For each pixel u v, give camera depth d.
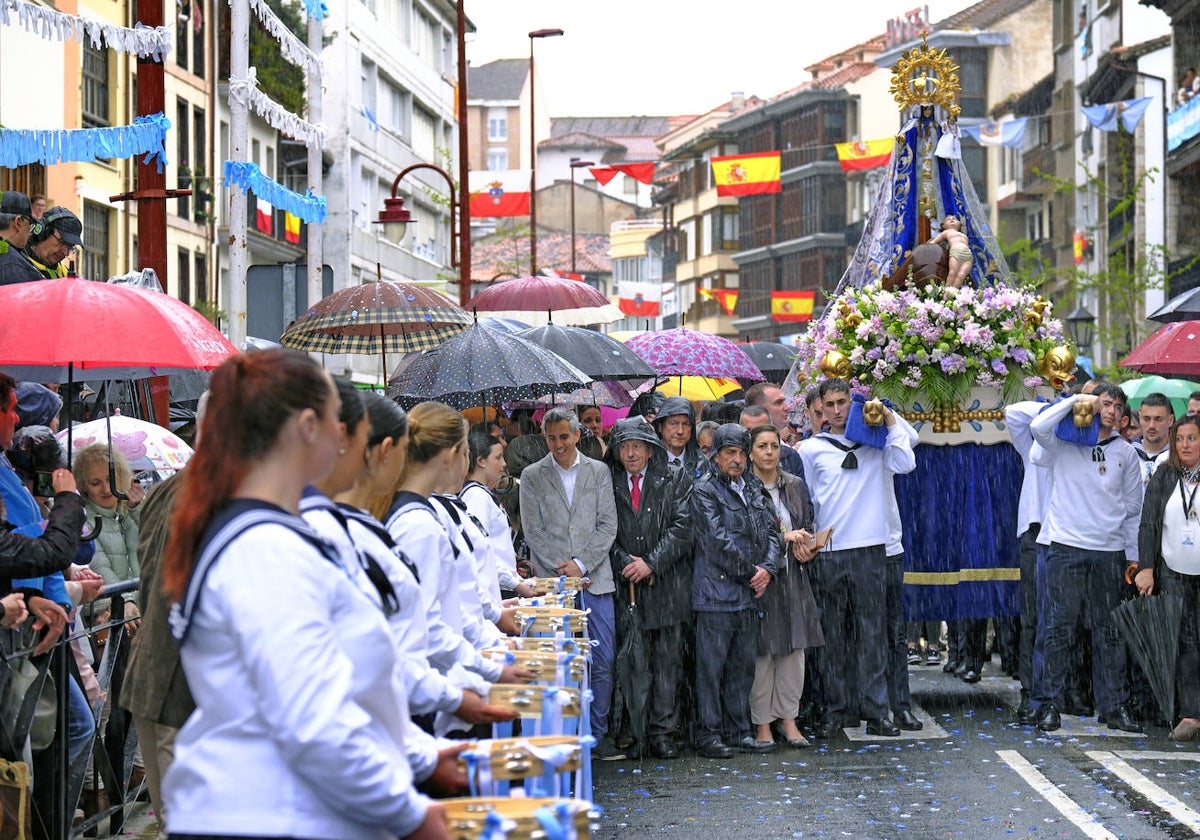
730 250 101.56
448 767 4.08
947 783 9.95
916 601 12.83
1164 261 48.22
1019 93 78.69
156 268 11.95
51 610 7.13
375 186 56.09
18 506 7.65
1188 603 11.55
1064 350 12.70
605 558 11.20
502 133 127.25
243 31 14.73
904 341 12.67
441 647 5.87
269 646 3.54
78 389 12.17
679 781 10.23
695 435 13.26
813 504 11.83
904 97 14.31
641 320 96.25
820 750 11.30
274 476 3.73
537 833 3.53
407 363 14.89
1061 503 11.95
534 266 42.22
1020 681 13.83
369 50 54.72
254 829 3.57
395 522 6.02
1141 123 52.84
